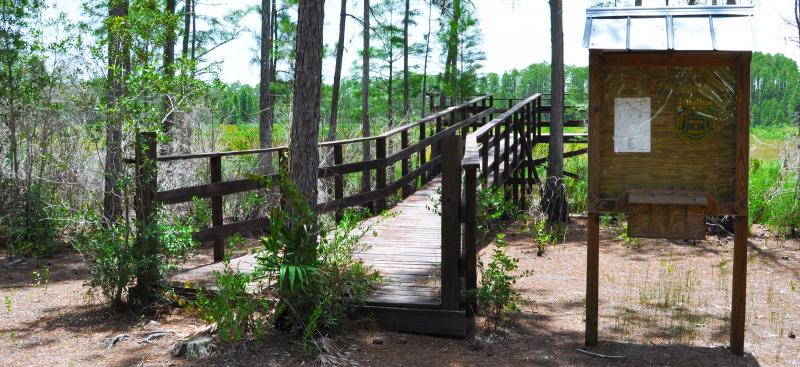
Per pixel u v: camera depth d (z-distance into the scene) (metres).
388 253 7.03
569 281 7.60
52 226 9.01
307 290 4.85
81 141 10.53
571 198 15.47
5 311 6.05
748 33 4.59
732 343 4.99
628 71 4.91
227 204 11.43
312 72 5.65
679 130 4.87
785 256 8.91
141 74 6.47
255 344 4.82
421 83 30.06
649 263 8.59
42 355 4.87
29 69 9.79
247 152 7.75
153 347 5.00
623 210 4.94
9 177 9.55
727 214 4.81
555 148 13.12
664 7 4.87
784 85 56.88
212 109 12.55
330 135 20.45
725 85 4.79
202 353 4.76
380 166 10.00
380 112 30.62
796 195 10.90
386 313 5.34
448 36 25.77
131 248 5.84
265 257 4.92
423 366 4.64
